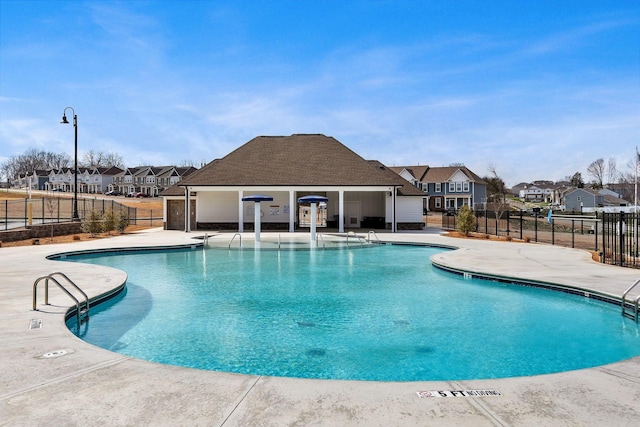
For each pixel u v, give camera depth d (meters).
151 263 16.59
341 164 32.22
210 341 7.48
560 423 3.73
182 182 30.44
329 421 3.73
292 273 14.38
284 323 8.57
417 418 3.80
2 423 3.67
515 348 7.19
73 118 29.52
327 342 7.45
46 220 39.12
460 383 4.64
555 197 110.00
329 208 34.94
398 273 14.43
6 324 6.89
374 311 9.50
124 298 10.66
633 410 4.00
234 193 32.84
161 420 3.74
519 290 11.70
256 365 6.41
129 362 5.21
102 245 19.91
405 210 33.00
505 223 44.53
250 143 34.62
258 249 20.88
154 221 44.84
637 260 15.37
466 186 66.19
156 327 8.25
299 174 31.14
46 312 7.66
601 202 83.62
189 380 4.66
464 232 26.98
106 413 3.87
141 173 103.19
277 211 33.25
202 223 32.72
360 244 22.92
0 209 53.44
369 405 4.06
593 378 4.82
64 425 3.64
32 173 117.25
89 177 107.38
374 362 6.55
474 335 7.87
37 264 13.79
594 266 13.91
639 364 5.31
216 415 3.84
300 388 4.45
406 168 69.69
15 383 4.55
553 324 8.55
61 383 4.55
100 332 7.92
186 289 11.77
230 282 12.78
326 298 10.74
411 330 8.15
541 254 17.30
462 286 12.23
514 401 4.18
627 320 8.80
